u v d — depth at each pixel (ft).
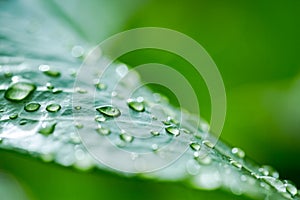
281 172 0.80
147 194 0.73
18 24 0.69
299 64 0.83
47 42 0.67
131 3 0.85
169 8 0.86
